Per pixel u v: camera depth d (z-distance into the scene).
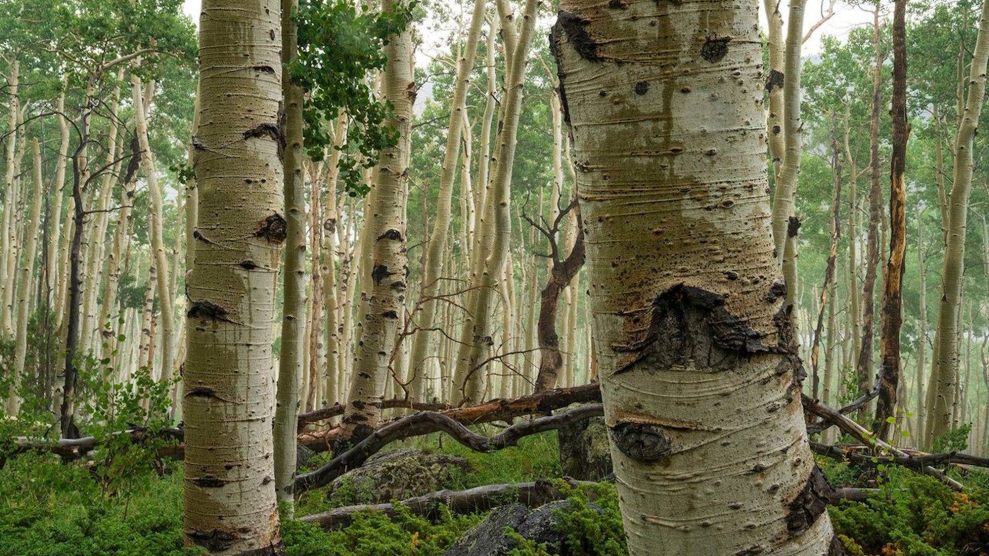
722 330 1.86
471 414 8.73
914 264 36.94
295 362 5.89
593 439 8.56
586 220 1.99
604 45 1.90
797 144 9.35
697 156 1.86
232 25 4.09
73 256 10.14
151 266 21.14
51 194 26.50
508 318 19.72
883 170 27.89
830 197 28.58
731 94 1.88
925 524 4.35
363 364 8.78
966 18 19.52
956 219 10.14
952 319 10.08
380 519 5.38
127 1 14.38
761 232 1.92
